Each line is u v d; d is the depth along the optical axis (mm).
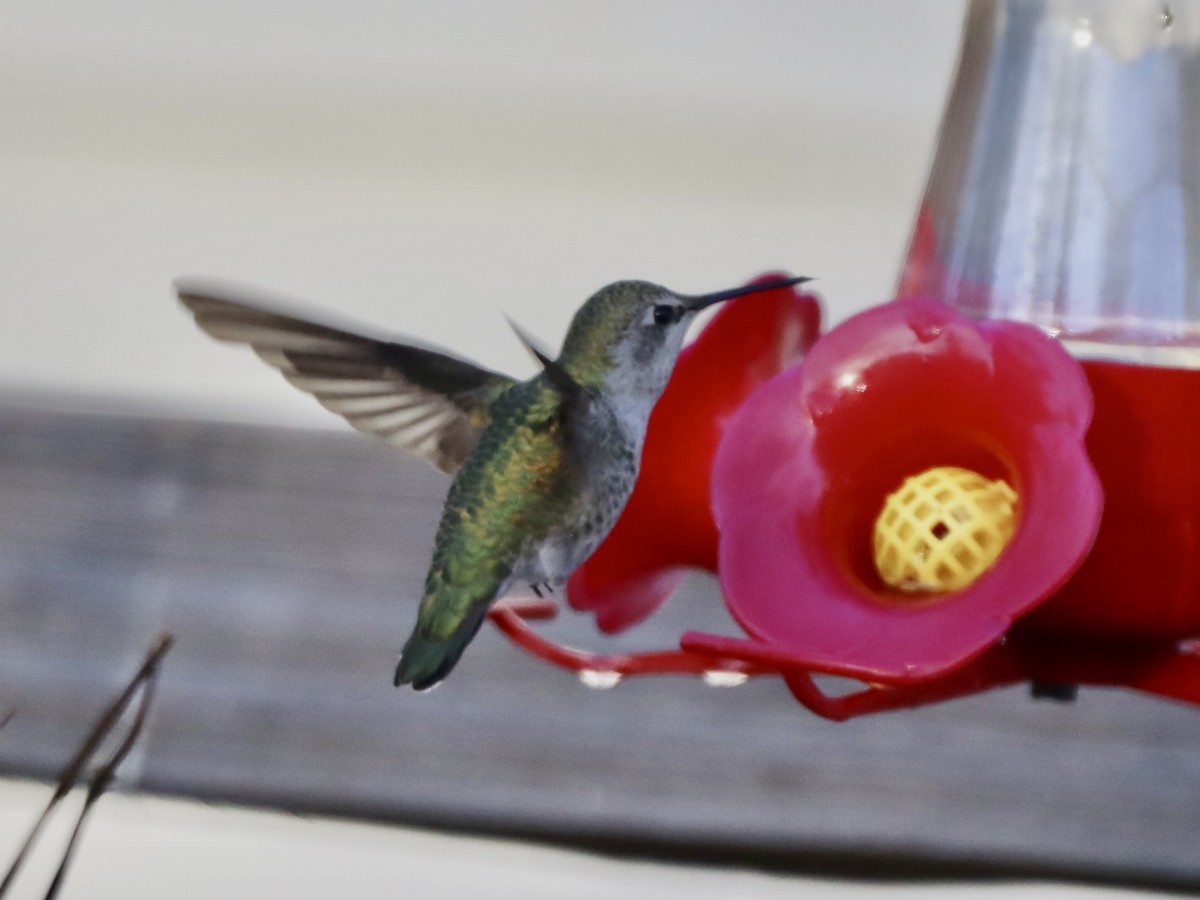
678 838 1687
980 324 1591
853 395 1595
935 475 1592
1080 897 1676
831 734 1691
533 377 1661
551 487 1649
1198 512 1583
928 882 1681
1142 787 1684
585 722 1695
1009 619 1555
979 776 1688
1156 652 1595
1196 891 1679
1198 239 1611
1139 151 1615
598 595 1645
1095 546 1584
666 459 1639
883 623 1563
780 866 1686
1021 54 1625
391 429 1658
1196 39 1617
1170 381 1585
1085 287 1612
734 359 1641
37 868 1688
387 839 1691
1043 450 1571
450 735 1695
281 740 1696
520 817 1691
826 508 1591
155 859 1689
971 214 1624
